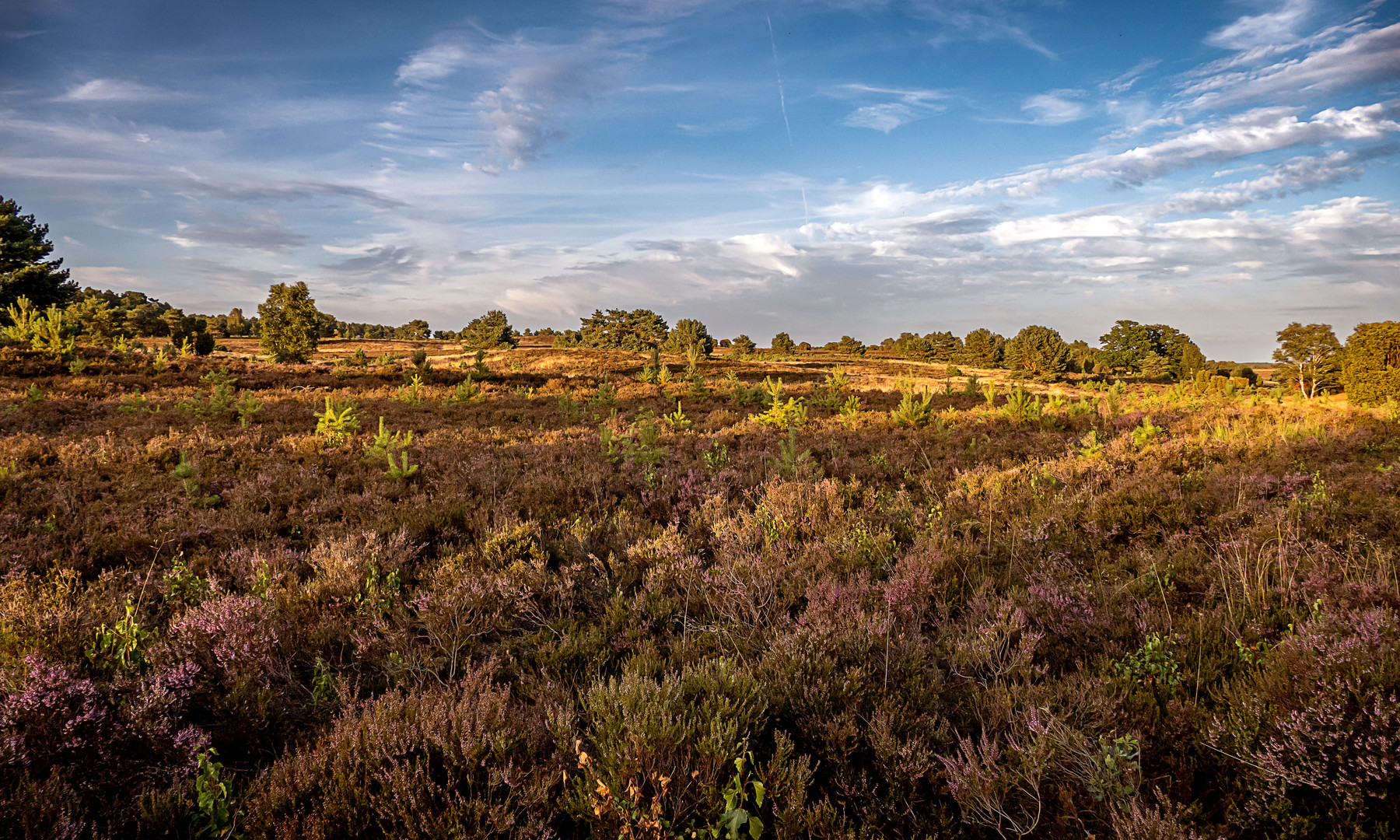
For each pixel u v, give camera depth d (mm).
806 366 73500
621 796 2678
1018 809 2754
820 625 4121
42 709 2926
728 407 24031
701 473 9883
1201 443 10891
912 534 6828
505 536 6297
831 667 3615
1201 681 3492
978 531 7023
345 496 8359
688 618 5004
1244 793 2693
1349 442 10898
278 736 3381
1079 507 7191
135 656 3869
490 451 11805
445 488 8664
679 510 8219
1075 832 2609
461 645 4340
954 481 9383
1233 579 4910
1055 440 13344
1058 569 5535
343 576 5270
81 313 64375
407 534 6566
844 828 2557
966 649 4062
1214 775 2900
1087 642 4191
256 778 2967
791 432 10578
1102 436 14344
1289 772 2568
